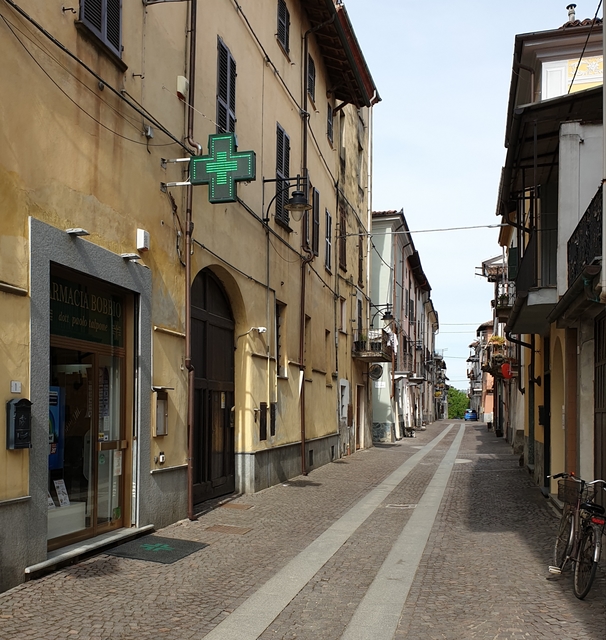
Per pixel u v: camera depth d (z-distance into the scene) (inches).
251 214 499.2
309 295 684.1
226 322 479.2
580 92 389.4
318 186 735.7
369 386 1077.1
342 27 700.0
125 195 319.6
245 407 489.4
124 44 320.2
